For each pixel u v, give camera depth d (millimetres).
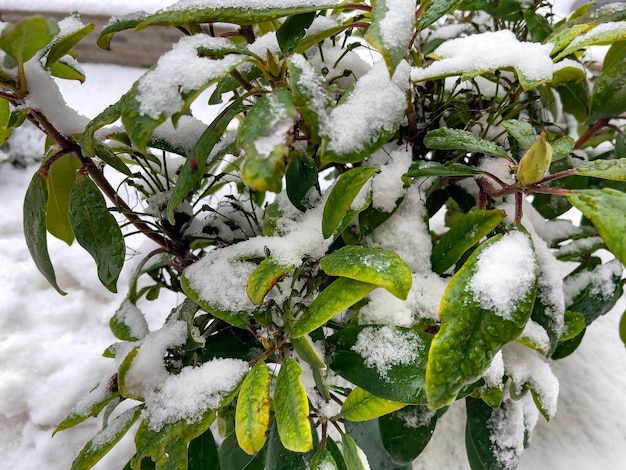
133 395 273
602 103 345
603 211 209
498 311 214
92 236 292
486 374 279
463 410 440
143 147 197
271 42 278
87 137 244
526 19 388
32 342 510
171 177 353
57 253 599
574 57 388
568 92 421
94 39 812
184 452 247
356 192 246
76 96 787
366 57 481
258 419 219
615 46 338
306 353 236
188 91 199
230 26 636
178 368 292
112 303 569
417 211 305
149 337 296
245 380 236
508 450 320
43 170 281
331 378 300
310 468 245
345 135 218
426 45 406
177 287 370
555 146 264
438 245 290
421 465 404
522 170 227
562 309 294
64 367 492
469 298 217
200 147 240
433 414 294
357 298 224
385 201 290
